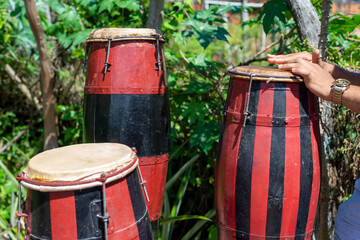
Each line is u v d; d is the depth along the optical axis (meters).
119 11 2.48
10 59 2.79
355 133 1.74
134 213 1.08
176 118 2.14
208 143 1.92
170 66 2.18
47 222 1.00
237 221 1.28
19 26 2.87
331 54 1.64
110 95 1.41
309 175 1.23
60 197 0.98
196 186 2.33
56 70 2.66
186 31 2.18
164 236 1.89
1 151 2.65
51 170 0.99
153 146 1.47
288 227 1.25
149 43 1.43
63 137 2.80
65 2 2.71
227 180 1.27
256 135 1.20
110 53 1.40
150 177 1.49
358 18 1.70
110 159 1.07
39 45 2.35
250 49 4.95
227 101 1.31
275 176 1.19
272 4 1.86
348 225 1.22
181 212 2.39
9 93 3.03
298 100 1.20
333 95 1.13
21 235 2.13
